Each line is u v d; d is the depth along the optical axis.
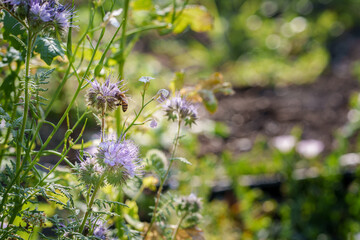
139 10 0.76
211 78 0.72
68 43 0.58
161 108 0.62
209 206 0.97
